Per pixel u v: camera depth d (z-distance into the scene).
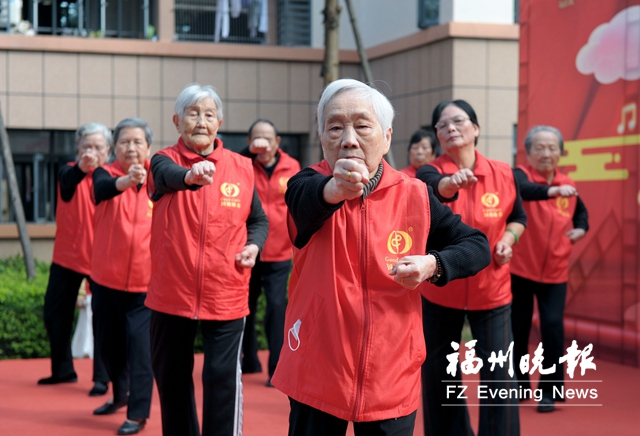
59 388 5.41
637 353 5.91
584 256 6.34
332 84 2.25
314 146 10.61
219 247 3.49
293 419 2.36
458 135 3.61
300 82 10.58
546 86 6.65
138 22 10.52
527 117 6.85
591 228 6.27
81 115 9.99
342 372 2.24
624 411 4.82
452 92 8.91
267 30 10.67
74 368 5.99
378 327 2.25
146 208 4.55
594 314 6.27
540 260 4.91
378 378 2.25
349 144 2.19
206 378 3.49
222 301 3.48
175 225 3.47
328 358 2.25
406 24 9.84
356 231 2.27
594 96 6.20
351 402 2.24
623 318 6.01
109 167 4.64
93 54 10.01
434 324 3.58
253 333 5.90
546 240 4.90
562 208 5.04
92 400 5.09
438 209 2.41
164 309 3.47
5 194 10.12
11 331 6.32
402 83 9.95
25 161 10.11
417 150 5.43
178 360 3.51
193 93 3.56
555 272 4.94
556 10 6.53
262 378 5.77
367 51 10.60
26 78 9.83
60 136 10.17
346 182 2.02
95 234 4.62
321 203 2.14
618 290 6.04
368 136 2.21
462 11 8.95
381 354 2.26
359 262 2.27
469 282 3.51
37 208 10.20
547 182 5.07
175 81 10.23
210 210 3.48
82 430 4.39
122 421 4.59
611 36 6.03
